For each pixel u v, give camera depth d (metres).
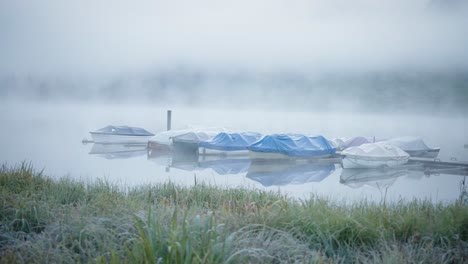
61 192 7.67
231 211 6.23
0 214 5.79
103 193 8.02
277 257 4.27
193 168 24.55
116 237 4.61
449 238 5.17
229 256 3.62
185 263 3.26
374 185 19.61
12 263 3.83
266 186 18.28
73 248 4.48
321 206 6.25
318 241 4.92
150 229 3.76
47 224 5.45
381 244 4.77
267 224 5.21
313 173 23.50
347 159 24.31
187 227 3.90
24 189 7.84
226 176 21.64
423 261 4.34
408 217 5.68
